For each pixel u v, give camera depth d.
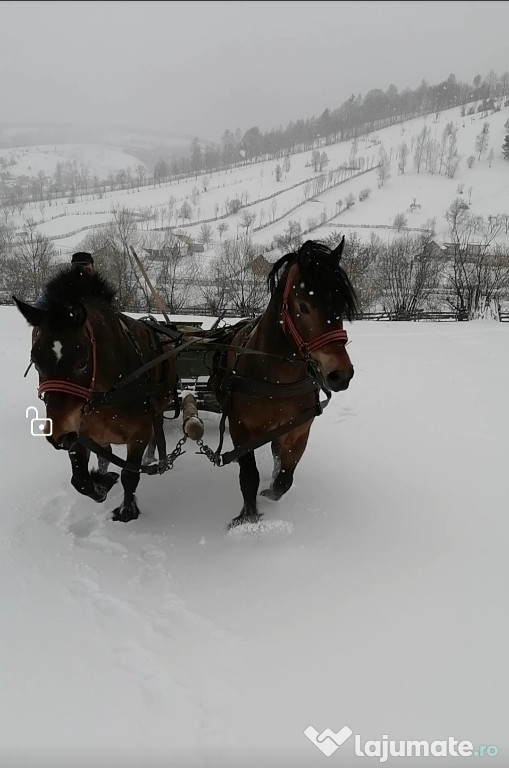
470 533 4.16
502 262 29.58
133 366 3.99
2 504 4.48
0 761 2.30
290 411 3.88
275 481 4.39
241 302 26.94
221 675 2.77
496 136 126.75
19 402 7.30
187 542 3.98
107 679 2.73
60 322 3.16
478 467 5.40
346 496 4.75
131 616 3.19
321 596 3.39
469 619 3.19
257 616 3.21
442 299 30.72
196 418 4.10
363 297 29.55
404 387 8.56
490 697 2.63
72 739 2.41
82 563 3.69
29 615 3.19
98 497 4.11
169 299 27.80
